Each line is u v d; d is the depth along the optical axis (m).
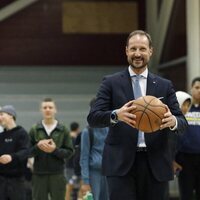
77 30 29.78
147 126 7.57
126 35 30.09
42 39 29.55
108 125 7.79
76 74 28.30
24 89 27.00
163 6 26.92
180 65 25.55
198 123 14.32
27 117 25.89
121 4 30.03
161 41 27.75
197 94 14.41
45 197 14.94
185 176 14.37
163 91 8.17
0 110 14.11
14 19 29.31
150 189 7.99
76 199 21.53
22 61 29.39
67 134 15.07
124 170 7.89
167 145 8.03
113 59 29.98
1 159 13.66
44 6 29.50
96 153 13.62
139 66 8.01
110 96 8.14
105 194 13.30
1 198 13.89
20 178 14.06
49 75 28.12
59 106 26.45
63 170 15.05
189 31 22.52
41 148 14.52
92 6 29.86
